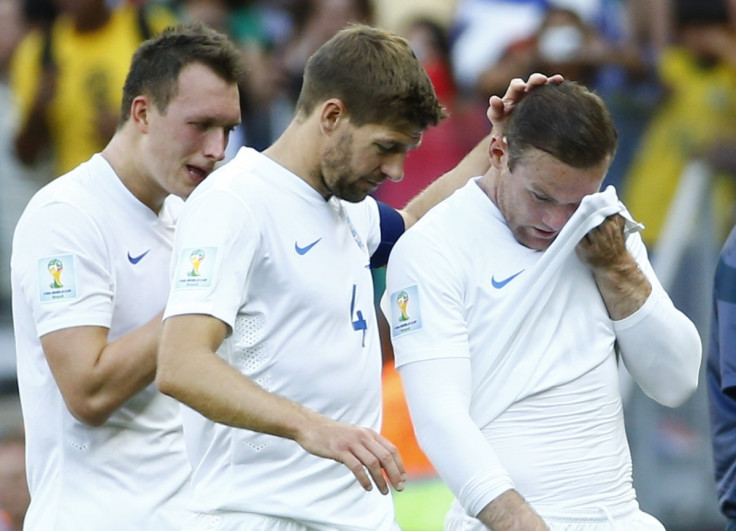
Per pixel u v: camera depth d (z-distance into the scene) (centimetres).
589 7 2880
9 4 2778
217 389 1185
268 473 1285
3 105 2734
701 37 2767
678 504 2233
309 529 1301
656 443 2230
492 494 1198
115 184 1436
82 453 1441
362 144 1248
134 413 1441
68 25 2670
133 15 2670
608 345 1283
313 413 1191
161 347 1218
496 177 1295
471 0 2967
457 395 1237
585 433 1270
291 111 2838
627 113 2681
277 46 2906
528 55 2770
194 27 1426
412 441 2034
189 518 1322
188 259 1233
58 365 1398
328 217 1305
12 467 2125
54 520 1446
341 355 1295
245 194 1259
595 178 1226
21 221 1445
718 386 1437
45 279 1405
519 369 1262
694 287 2342
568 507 1261
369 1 2981
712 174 2634
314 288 1277
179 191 1423
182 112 1394
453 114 2803
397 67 1238
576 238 1245
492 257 1272
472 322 1265
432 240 1276
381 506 1358
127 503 1443
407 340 1259
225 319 1220
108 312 1419
